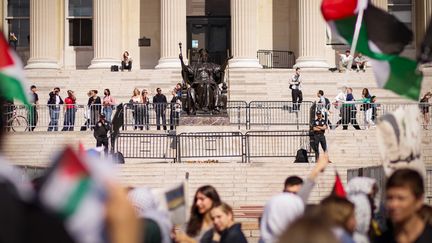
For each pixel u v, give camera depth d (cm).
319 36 6500
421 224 1054
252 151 4494
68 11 7038
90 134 4588
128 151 4472
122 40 6975
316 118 4362
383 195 1308
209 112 4469
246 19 6556
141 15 7075
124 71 6241
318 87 5981
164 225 1079
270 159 4434
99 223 590
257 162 3888
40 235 570
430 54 1427
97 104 5028
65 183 585
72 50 7000
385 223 1248
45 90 6106
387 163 1245
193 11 7219
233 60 6544
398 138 1245
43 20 6662
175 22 6581
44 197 581
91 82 6150
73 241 577
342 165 4219
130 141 4466
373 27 1467
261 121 5297
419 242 1040
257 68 6500
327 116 4816
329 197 1053
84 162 594
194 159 4275
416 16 7006
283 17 7075
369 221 1189
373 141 4462
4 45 979
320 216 612
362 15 1465
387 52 1462
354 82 5962
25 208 582
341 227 996
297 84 5350
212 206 1411
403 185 1033
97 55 6606
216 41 7188
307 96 5916
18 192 593
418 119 1268
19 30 7112
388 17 1458
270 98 5900
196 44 7181
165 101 5194
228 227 1377
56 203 579
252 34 6562
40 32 6650
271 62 6988
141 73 6222
